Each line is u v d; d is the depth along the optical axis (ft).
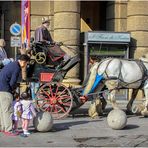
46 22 54.60
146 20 78.38
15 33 75.25
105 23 88.02
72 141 40.45
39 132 44.60
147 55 56.13
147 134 44.11
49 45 53.36
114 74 53.78
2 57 50.83
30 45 53.42
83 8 88.22
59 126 48.24
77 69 74.33
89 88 53.67
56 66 53.31
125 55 77.82
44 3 79.41
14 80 42.65
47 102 52.34
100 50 76.69
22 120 43.09
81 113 59.57
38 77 53.01
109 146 38.42
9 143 39.27
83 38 76.95
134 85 54.75
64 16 74.69
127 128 47.52
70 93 51.98
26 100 42.98
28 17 73.97
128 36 77.10
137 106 56.13
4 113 43.29
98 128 47.24
